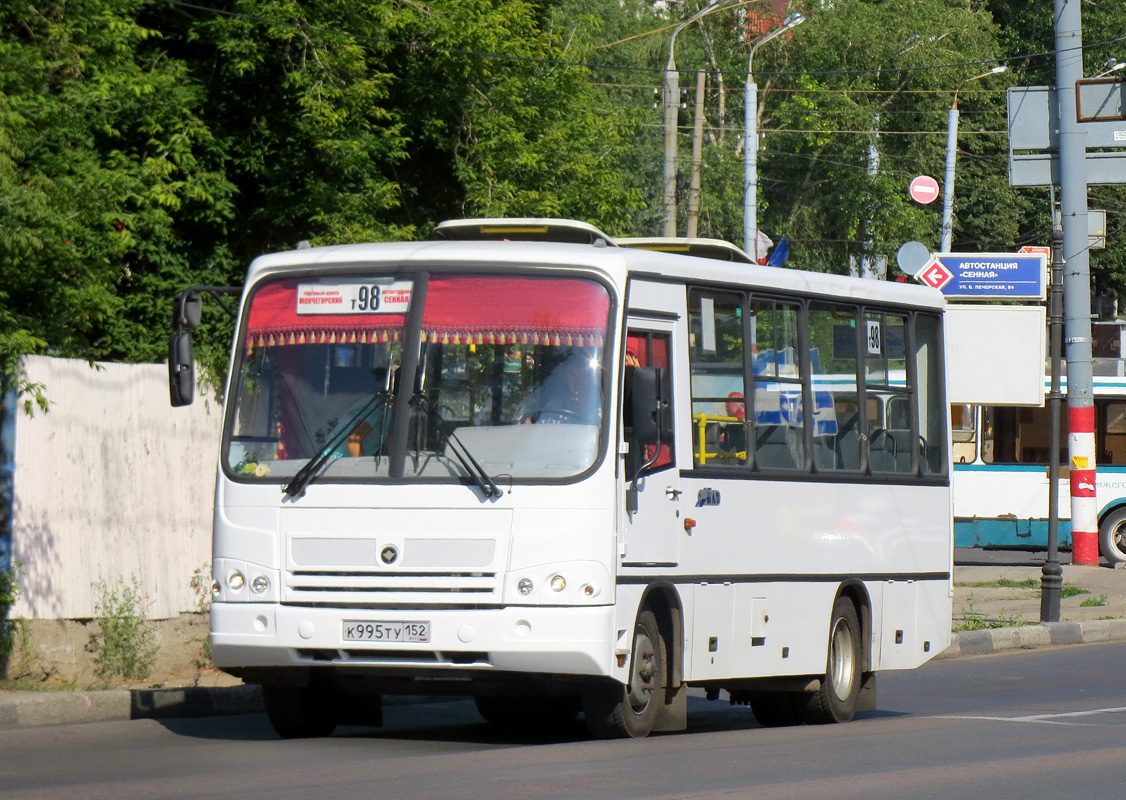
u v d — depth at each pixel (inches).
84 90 1285.7
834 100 4040.4
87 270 1130.0
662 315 832.9
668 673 843.4
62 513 1021.2
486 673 764.6
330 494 783.1
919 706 1105.4
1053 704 1099.3
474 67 1616.6
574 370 785.6
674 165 2431.1
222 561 798.5
